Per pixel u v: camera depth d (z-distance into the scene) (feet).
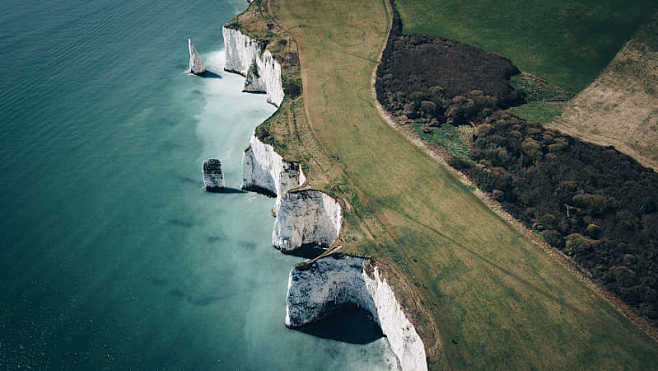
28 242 171.22
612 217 162.61
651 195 168.55
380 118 215.31
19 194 191.93
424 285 137.59
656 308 133.39
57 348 137.28
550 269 146.41
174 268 167.12
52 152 217.56
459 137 209.97
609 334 128.06
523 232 159.22
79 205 190.29
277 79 248.32
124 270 164.45
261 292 159.84
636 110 221.87
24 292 152.97
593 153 191.72
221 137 238.68
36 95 258.78
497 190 174.19
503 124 209.87
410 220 160.56
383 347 142.51
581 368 119.65
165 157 222.28
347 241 150.61
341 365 138.31
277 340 144.56
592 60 260.01
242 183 208.64
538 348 123.34
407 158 190.80
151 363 135.74
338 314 153.38
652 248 150.41
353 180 175.94
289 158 184.75
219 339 143.84
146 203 194.90
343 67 252.62
